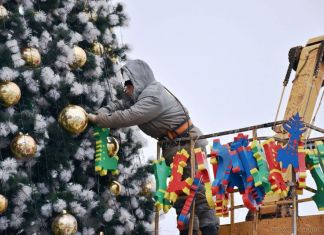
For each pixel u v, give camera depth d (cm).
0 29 830
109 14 958
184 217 838
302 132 806
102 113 873
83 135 880
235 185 834
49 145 852
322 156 831
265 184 805
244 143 830
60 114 855
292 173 807
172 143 896
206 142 918
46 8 885
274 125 827
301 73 1073
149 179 942
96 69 905
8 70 798
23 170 838
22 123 816
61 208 814
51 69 841
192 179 857
